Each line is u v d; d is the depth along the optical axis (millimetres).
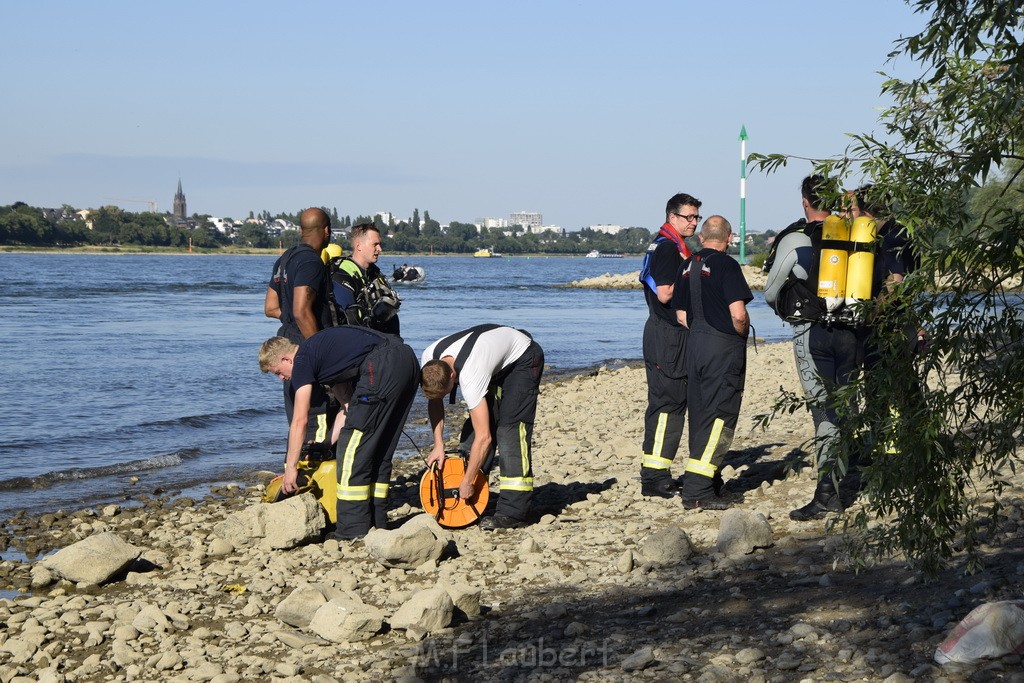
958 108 3387
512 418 7504
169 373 21672
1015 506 6234
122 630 5586
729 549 6230
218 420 15625
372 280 8188
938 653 4062
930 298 3574
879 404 3850
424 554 6539
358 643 5305
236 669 5016
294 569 6754
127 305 46531
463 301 56312
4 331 31750
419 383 7414
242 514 7359
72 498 10055
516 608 5676
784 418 12352
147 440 13836
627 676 4355
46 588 6773
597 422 13914
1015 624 4008
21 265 111562
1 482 10766
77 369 22156
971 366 3635
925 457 3734
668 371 8078
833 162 3605
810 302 6301
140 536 8219
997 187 3584
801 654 4367
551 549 6836
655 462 8219
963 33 3303
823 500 6836
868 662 4164
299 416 7070
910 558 4160
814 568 5695
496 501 8344
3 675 5145
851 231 5703
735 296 7320
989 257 3377
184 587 6539
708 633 4820
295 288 7668
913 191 3516
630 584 5926
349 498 7297
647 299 8141
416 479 10039
